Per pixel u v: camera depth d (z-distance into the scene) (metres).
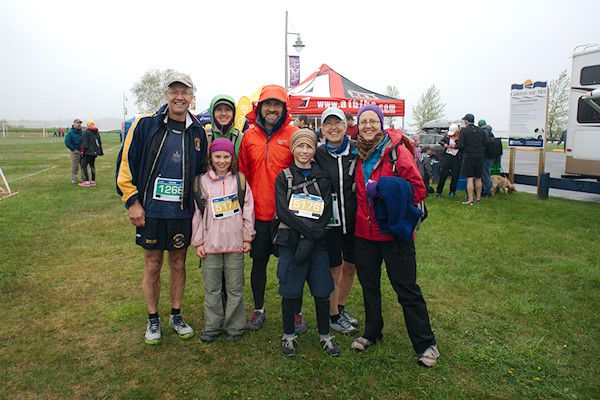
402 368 2.95
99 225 7.09
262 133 3.38
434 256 5.41
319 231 2.98
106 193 10.56
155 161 3.11
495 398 2.65
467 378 2.85
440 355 3.11
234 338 3.34
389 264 2.99
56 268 4.96
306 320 3.73
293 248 3.05
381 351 3.12
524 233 6.59
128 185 3.11
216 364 3.01
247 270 5.10
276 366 2.98
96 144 11.75
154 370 2.93
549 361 3.02
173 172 3.15
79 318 3.70
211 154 3.21
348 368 2.96
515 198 10.15
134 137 3.08
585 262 5.18
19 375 2.86
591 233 6.55
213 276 3.29
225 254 3.29
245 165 3.46
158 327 3.33
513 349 3.19
